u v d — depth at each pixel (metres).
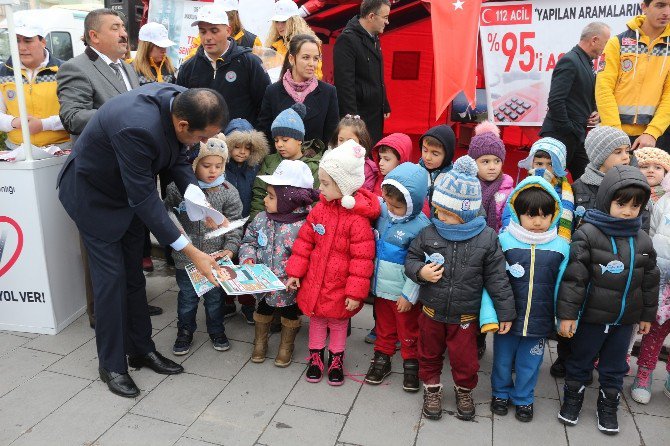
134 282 2.93
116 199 2.67
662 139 4.56
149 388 2.87
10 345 3.26
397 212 2.81
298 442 2.47
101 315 2.75
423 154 3.22
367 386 2.96
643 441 2.56
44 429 2.51
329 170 2.74
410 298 2.72
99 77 3.28
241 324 3.66
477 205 2.53
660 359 3.32
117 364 2.82
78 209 2.66
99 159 2.54
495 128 3.60
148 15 6.19
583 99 4.20
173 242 2.59
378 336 3.04
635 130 3.97
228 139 3.39
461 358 2.63
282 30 4.96
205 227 3.11
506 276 2.56
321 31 6.04
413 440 2.51
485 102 5.45
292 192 3.00
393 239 2.83
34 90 3.79
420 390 2.93
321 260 2.88
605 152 2.88
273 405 2.75
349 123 3.34
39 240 3.26
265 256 3.07
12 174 3.17
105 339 2.79
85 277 3.51
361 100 4.22
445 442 2.51
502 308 2.53
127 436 2.47
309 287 2.91
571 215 2.95
